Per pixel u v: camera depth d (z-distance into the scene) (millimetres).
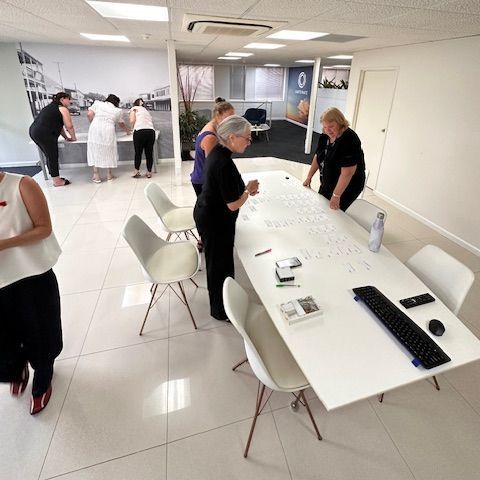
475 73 3223
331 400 1062
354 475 1464
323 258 1852
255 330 1672
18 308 1544
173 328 2283
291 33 3234
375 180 5008
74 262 3029
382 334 1325
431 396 1824
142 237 2215
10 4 2248
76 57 5422
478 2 1847
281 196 2750
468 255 3352
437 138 3762
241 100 11602
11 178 1351
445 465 1506
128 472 1460
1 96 5555
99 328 2268
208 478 1446
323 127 2520
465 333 1332
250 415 1714
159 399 1785
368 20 2445
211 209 1836
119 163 6293
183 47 5059
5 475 1437
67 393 1802
